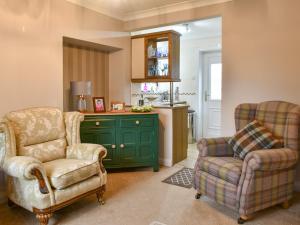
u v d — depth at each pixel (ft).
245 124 10.06
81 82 12.38
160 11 13.64
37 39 10.66
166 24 13.78
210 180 8.77
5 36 9.64
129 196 9.85
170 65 14.30
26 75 10.34
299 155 9.34
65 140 9.97
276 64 10.64
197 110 20.48
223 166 8.33
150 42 15.10
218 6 11.88
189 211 8.66
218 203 8.93
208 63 20.67
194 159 15.12
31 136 8.92
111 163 12.42
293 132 8.48
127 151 12.58
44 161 9.03
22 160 7.53
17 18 9.98
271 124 9.30
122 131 12.46
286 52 10.41
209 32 18.51
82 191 8.41
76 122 10.12
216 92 20.48
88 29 12.87
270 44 10.73
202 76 20.92
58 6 11.42
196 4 12.46
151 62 15.19
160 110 13.97
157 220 8.07
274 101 9.75
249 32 11.16
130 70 15.72
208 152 9.34
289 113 8.80
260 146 8.68
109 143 12.35
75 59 13.89
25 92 10.33
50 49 11.14
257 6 10.93
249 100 11.30
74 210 8.73
